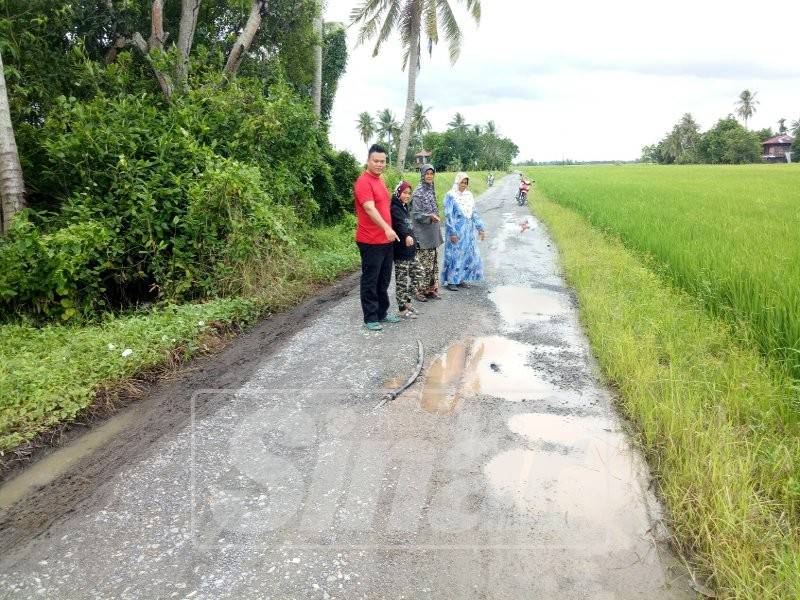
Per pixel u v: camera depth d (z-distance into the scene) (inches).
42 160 323.6
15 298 252.4
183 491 137.7
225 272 293.9
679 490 131.4
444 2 818.8
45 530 125.4
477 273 328.5
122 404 182.9
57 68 393.4
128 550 118.7
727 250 326.6
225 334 245.9
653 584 109.0
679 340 215.6
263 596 106.5
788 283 235.1
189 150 327.3
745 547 110.9
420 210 286.0
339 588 108.0
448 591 107.1
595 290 302.4
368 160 240.4
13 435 156.5
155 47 442.9
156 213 299.9
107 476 144.5
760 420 157.8
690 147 4069.9
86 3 421.1
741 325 220.7
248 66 559.8
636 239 430.3
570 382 195.9
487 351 225.3
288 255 333.7
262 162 406.3
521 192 913.5
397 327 255.6
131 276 289.0
